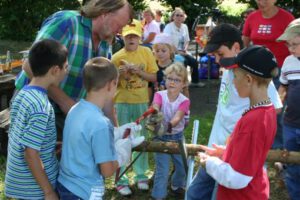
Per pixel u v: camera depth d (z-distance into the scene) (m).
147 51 4.28
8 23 14.21
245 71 2.19
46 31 2.52
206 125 6.04
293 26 3.46
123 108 4.11
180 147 2.71
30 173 2.29
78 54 2.57
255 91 2.20
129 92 4.08
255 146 2.14
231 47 2.70
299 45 3.43
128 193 3.98
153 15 8.48
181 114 3.61
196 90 8.25
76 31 2.55
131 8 2.62
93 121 2.21
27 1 14.20
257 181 2.30
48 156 2.31
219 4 16.59
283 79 3.64
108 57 2.80
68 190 2.26
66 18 2.55
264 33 4.43
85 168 2.23
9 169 2.33
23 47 12.98
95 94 2.29
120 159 2.48
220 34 2.71
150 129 3.03
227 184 2.20
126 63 4.06
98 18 2.55
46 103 2.25
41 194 2.33
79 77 2.62
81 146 2.22
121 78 4.05
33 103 2.21
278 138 4.14
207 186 2.97
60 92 2.49
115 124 2.92
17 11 14.21
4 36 14.23
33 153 2.20
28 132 2.19
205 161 2.31
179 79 3.65
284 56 4.37
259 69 2.15
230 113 2.79
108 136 2.23
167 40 4.62
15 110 2.29
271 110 2.21
